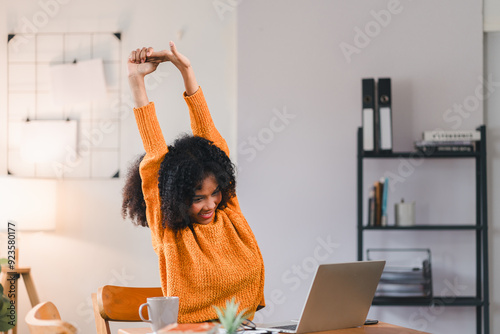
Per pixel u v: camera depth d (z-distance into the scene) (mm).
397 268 2744
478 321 2797
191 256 1373
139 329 1427
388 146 2713
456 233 2939
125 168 3059
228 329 1022
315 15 3002
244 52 2988
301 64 2988
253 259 1453
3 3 3109
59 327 1125
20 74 3096
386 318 2902
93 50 3094
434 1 2990
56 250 3033
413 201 2877
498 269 2957
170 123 3051
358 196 2709
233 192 1546
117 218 3051
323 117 2973
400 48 2982
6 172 3066
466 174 2957
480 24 2980
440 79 2975
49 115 3086
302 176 2957
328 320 1351
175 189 1368
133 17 3094
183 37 3078
